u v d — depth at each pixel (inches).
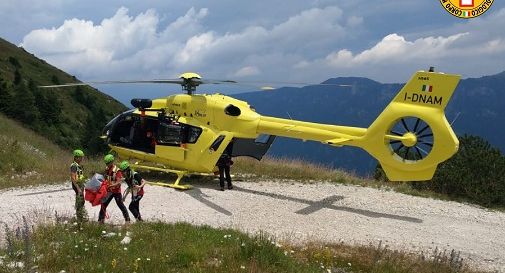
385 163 554.3
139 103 675.4
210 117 660.7
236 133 659.4
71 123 2726.4
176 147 662.5
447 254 453.1
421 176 533.6
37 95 2472.9
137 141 701.9
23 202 556.1
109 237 372.5
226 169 673.6
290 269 315.9
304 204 618.5
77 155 425.7
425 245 480.1
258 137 697.0
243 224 507.2
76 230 386.9
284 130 637.3
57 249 327.9
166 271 294.2
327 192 696.4
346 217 569.0
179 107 677.9
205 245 354.3
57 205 541.3
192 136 661.9
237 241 366.0
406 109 531.2
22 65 3415.4
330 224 533.0
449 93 507.5
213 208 568.1
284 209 585.9
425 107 522.0
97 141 2018.9
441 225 565.9
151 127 688.4
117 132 716.7
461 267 398.0
